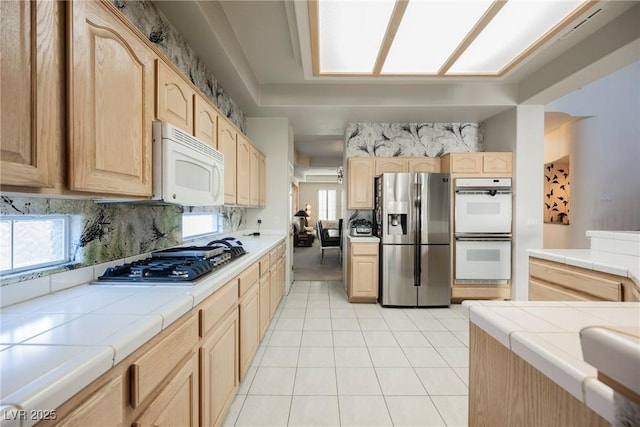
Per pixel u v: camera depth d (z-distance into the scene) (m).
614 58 2.44
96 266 1.39
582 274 1.85
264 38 2.57
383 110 3.64
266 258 2.62
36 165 0.75
